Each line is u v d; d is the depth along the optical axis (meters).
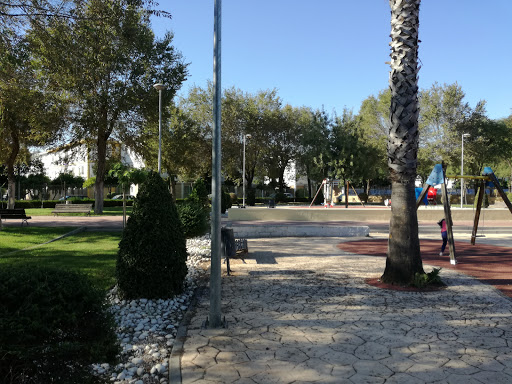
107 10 10.15
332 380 3.47
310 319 5.21
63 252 10.75
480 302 6.03
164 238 6.31
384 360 3.89
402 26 7.32
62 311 2.97
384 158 43.44
